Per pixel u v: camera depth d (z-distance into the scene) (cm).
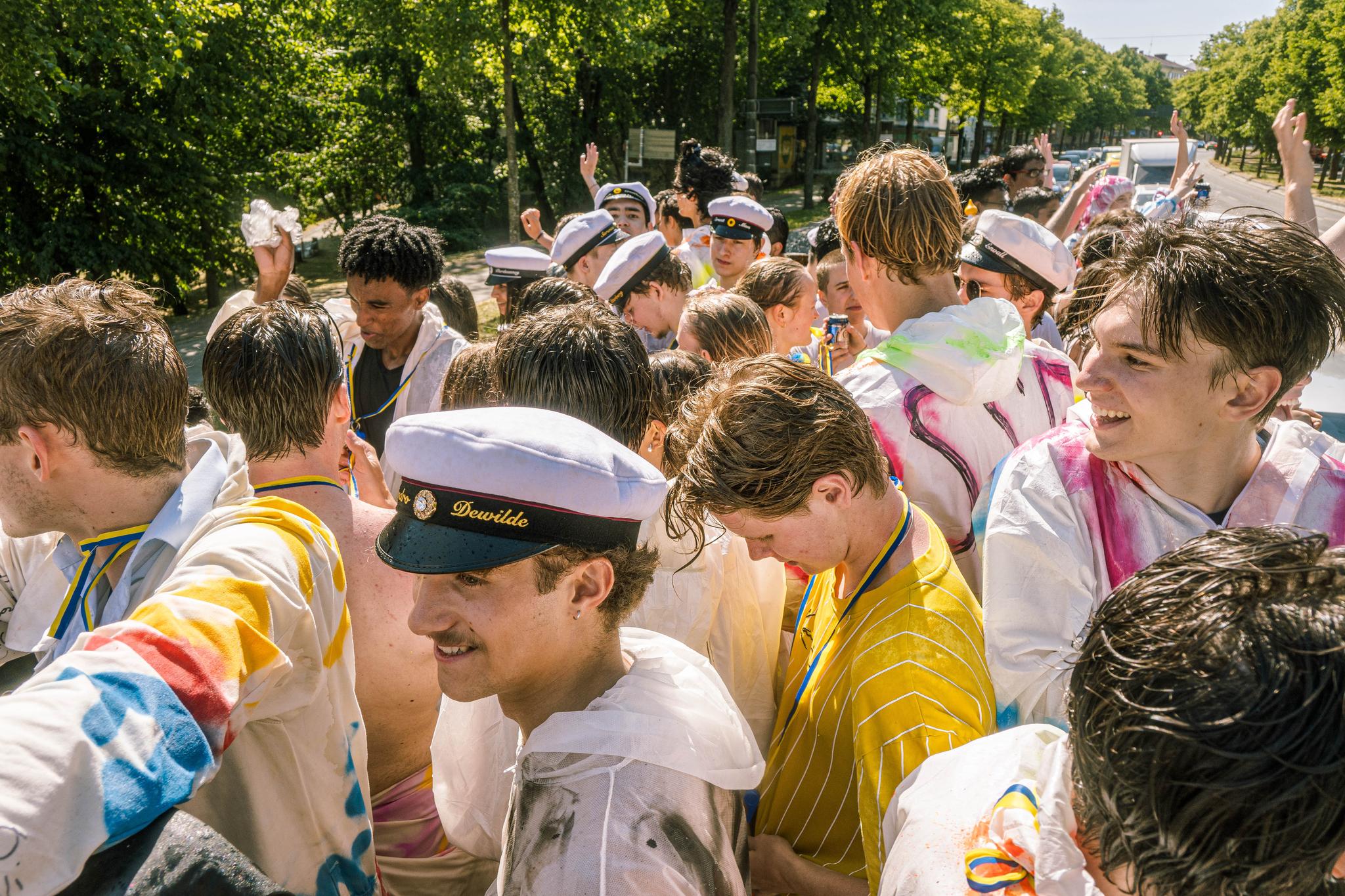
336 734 128
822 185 3706
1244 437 136
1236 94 5219
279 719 117
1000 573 143
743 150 2347
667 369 193
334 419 161
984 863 79
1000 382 177
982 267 241
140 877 79
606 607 114
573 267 428
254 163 1708
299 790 121
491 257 439
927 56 3388
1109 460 141
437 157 2648
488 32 1511
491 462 100
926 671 125
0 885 73
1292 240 125
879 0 2700
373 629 153
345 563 154
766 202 3228
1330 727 60
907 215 184
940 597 133
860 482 133
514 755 142
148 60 1208
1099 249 283
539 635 108
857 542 138
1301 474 137
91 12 1089
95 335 123
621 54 1683
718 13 2348
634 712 107
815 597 166
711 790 110
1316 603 65
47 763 78
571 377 155
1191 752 61
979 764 90
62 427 122
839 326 301
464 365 170
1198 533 138
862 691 128
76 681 87
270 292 282
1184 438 133
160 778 85
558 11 1546
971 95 4566
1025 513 143
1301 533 73
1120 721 66
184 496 130
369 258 290
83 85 1367
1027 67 4441
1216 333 122
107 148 1470
